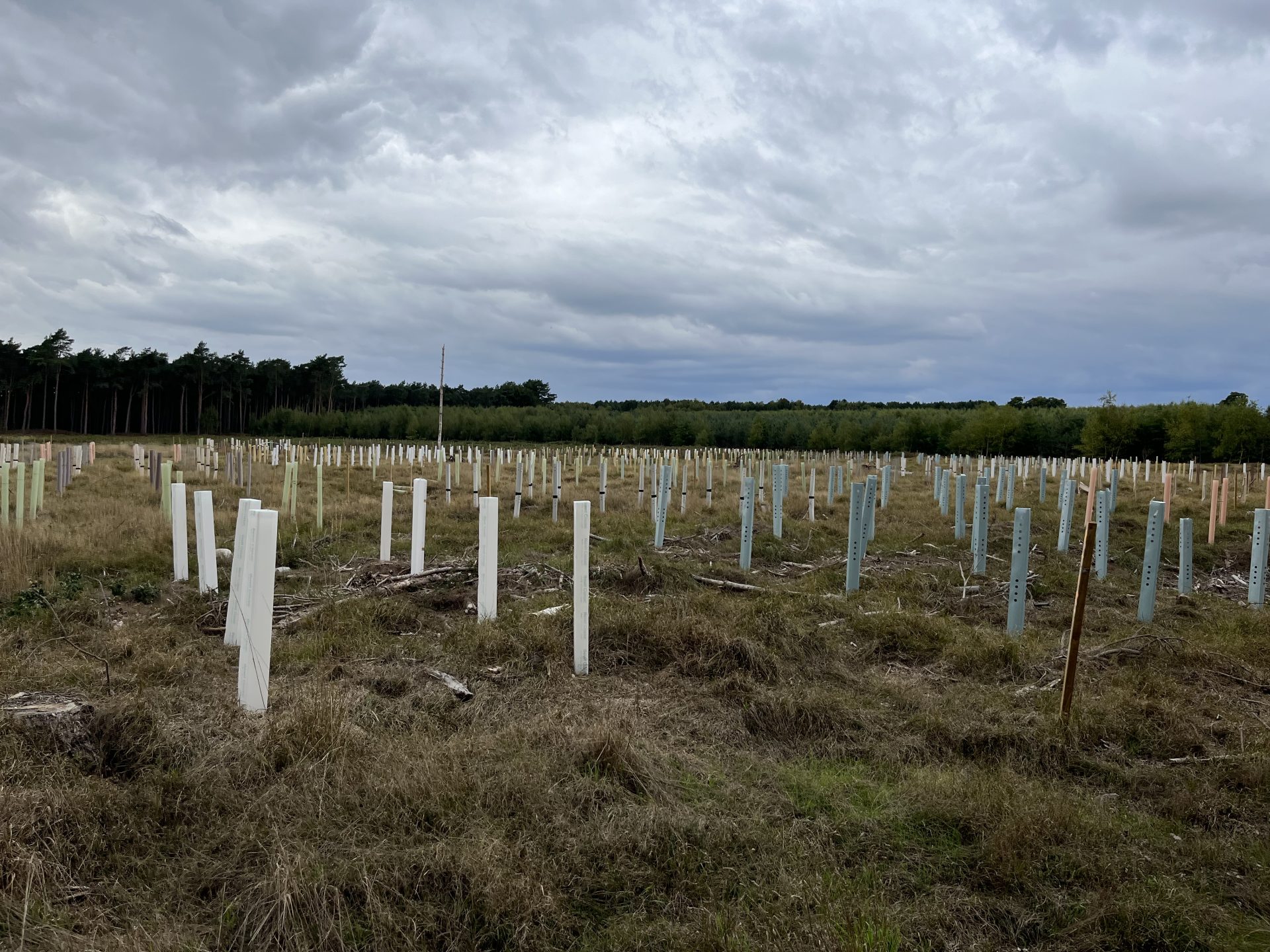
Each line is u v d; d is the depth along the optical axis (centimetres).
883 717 593
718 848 388
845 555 1305
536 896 333
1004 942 345
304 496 1822
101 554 1039
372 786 410
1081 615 573
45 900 313
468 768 434
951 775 489
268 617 527
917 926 344
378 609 788
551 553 1222
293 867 325
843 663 737
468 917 323
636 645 707
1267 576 1257
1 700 465
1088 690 658
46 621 736
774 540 1411
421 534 986
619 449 5347
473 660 663
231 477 2014
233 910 322
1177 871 399
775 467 1443
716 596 909
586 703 567
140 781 408
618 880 360
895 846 408
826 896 352
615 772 446
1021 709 614
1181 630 880
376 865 338
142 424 8856
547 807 402
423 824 387
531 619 752
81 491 1872
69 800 365
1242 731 580
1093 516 1166
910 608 923
